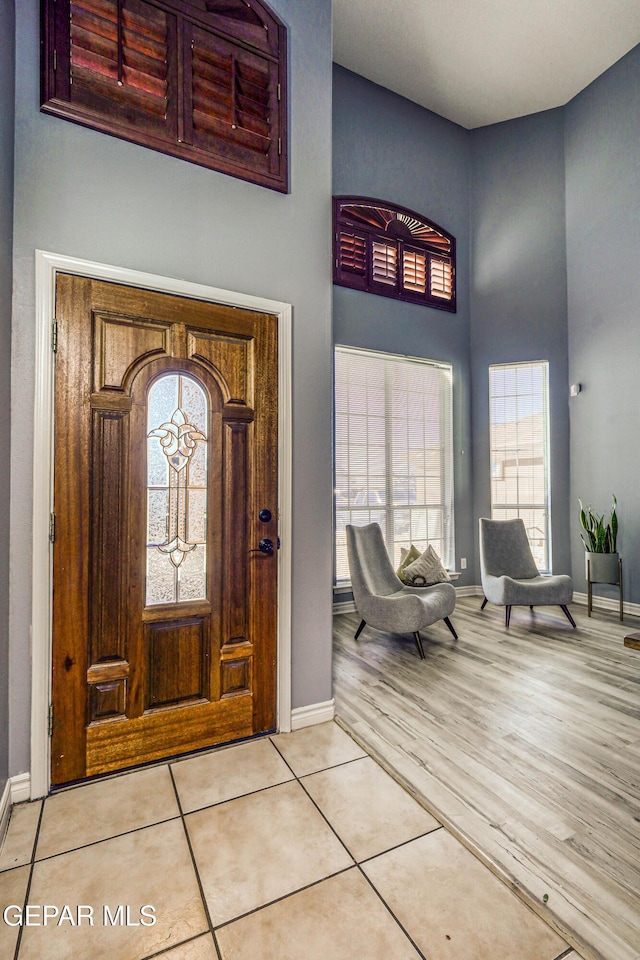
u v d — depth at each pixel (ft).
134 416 6.18
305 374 7.48
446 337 16.74
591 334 15.02
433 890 4.27
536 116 16.46
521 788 5.74
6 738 5.28
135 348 6.18
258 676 6.91
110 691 5.97
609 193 14.53
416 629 10.31
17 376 5.50
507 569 14.03
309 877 4.42
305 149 7.61
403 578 13.23
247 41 7.13
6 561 5.31
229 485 6.78
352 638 11.82
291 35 7.55
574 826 5.08
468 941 3.78
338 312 14.79
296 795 5.59
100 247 5.98
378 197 15.56
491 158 17.11
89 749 5.82
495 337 16.80
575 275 15.55
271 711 7.02
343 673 9.45
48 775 5.58
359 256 15.28
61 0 5.86
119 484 6.06
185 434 6.51
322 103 7.82
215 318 6.73
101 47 6.09
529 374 16.26
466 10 12.89
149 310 6.28
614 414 14.33
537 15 12.99
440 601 11.17
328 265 7.77
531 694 8.43
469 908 4.09
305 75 7.66
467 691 8.56
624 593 14.03
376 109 15.62
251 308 7.02
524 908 4.09
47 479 5.61
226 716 6.68
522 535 14.57
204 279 6.66
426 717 7.56
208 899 4.18
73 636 5.74
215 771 6.07
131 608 6.10
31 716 5.49
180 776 5.97
